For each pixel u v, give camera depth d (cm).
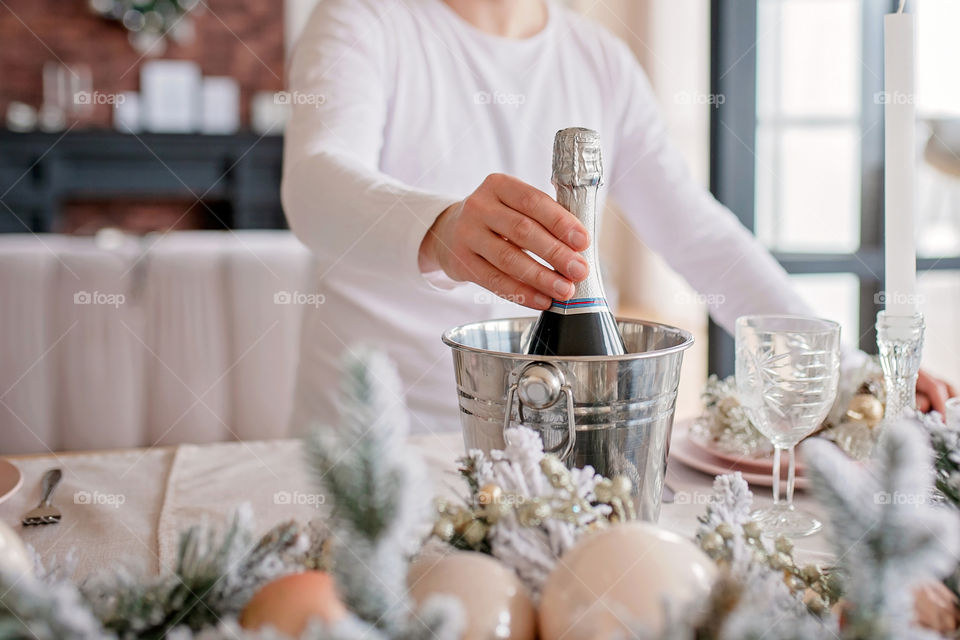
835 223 242
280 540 38
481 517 39
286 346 208
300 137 95
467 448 54
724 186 216
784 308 94
